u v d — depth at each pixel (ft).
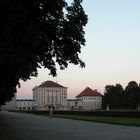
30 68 68.28
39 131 119.24
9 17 50.01
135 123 164.25
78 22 66.90
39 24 59.62
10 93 146.10
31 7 56.54
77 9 66.28
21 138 89.76
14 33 52.70
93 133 109.60
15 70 73.05
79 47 70.08
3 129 127.65
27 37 54.08
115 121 190.08
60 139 87.66
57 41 68.74
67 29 66.54
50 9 59.98
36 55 70.54
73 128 137.49
